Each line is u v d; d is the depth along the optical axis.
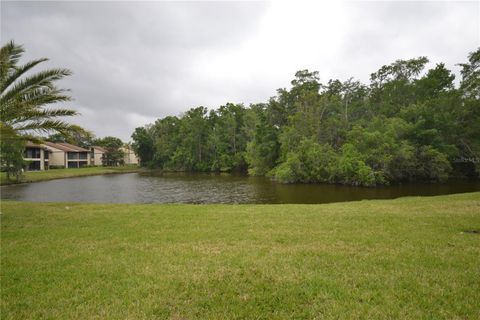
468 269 4.99
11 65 10.30
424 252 5.88
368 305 3.88
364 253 5.91
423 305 3.86
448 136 34.75
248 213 10.70
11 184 38.22
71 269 5.29
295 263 5.43
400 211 10.38
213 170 66.75
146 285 4.58
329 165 33.53
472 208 10.57
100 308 3.94
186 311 3.84
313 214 10.23
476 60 33.22
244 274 4.96
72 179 46.81
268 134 47.94
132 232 7.98
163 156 74.12
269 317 3.70
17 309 3.94
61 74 10.52
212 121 75.00
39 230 8.27
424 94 41.59
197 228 8.34
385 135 31.38
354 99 50.72
